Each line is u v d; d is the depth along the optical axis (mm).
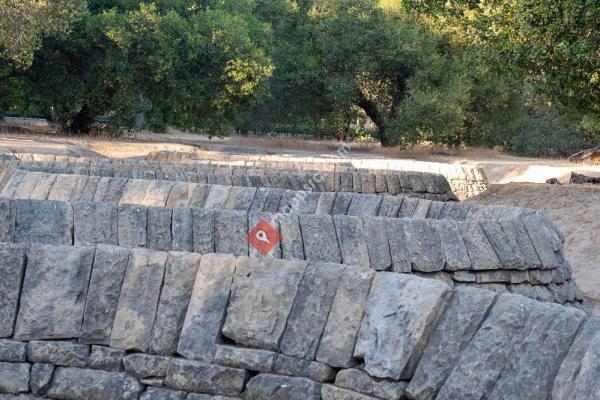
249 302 3498
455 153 45562
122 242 5207
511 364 2961
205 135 50938
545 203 15539
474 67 18828
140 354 3537
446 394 3037
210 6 43312
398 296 3307
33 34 30125
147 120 39688
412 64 43531
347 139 50250
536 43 16219
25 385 3545
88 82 37438
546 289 6012
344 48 43594
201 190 6805
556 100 18188
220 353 3459
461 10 17875
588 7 15062
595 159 40500
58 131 38375
